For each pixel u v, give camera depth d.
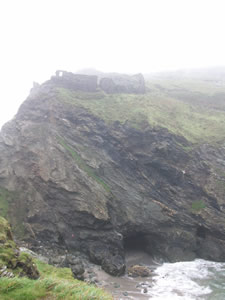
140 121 61.53
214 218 49.47
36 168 55.62
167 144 56.12
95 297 15.65
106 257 43.78
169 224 51.53
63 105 65.50
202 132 63.31
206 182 53.16
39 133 62.47
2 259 19.38
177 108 76.56
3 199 53.75
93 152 58.91
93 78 80.06
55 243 47.62
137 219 51.19
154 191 54.25
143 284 37.09
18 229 49.16
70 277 31.67
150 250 51.56
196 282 38.38
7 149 62.56
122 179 55.78
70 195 50.38
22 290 14.66
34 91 78.81
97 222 47.62
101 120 61.88
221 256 47.94
